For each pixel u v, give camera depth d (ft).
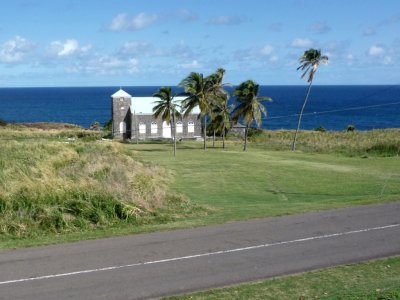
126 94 276.41
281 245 46.24
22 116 604.49
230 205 77.36
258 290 34.68
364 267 40.09
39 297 33.12
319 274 38.27
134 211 59.41
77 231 52.54
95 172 79.97
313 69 228.84
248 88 212.23
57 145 121.19
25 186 59.41
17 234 50.29
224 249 44.75
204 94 211.82
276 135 280.10
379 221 55.98
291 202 83.61
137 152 185.98
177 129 278.05
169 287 35.32
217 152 195.83
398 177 123.65
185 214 63.00
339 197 89.51
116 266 39.68
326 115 632.38
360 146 207.21
